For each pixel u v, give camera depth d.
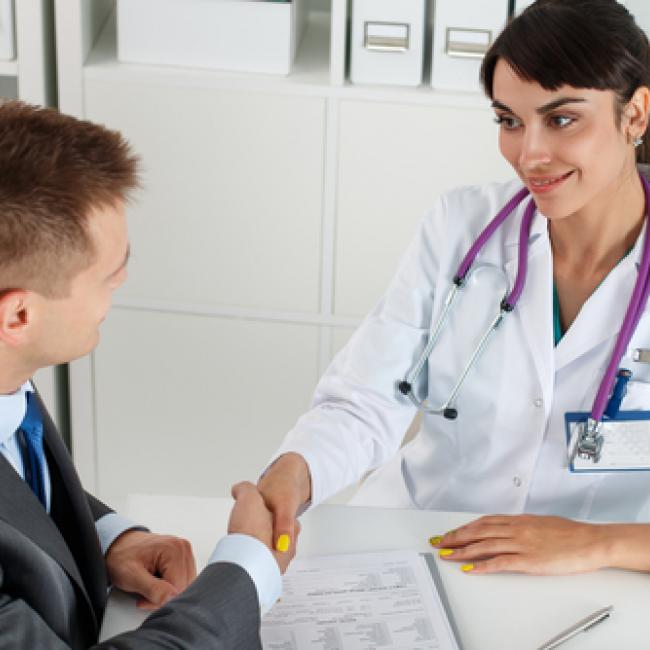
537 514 1.47
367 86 2.17
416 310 1.58
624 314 1.42
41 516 1.06
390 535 1.34
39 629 0.97
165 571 1.24
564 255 1.48
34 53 2.20
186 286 2.34
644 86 1.30
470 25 2.10
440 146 2.19
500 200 1.56
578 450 1.42
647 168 1.48
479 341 1.50
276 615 1.19
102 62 2.21
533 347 1.46
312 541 1.32
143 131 2.22
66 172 0.98
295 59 2.31
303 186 2.24
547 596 1.24
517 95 1.30
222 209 2.28
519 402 1.49
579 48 1.25
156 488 2.53
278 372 2.41
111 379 2.43
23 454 1.17
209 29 2.17
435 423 1.58
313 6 2.57
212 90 2.18
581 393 1.45
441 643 1.15
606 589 1.25
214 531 1.33
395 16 2.11
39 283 0.99
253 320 2.37
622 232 1.43
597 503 1.50
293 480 1.35
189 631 1.00
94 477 2.52
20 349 1.04
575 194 1.35
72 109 2.22
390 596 1.22
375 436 1.54
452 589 1.25
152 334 2.39
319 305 2.35
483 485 1.56
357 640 1.15
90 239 1.00
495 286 1.51
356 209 2.26
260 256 2.31
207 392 2.44
